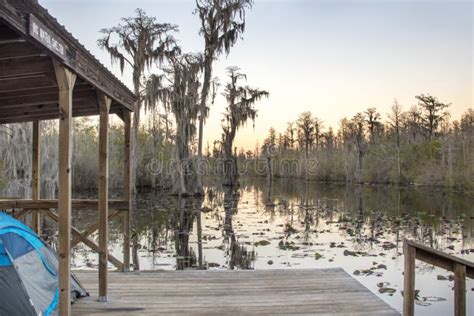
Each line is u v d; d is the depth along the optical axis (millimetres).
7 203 5633
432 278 8328
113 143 32969
